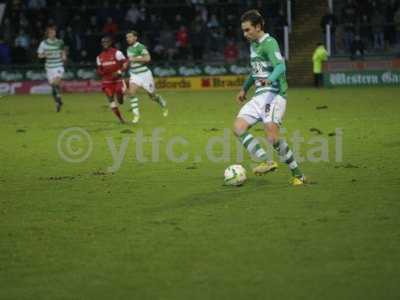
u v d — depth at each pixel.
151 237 14.34
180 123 36.25
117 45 63.97
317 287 11.26
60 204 17.73
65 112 44.47
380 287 11.17
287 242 13.70
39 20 67.50
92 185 20.19
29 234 14.88
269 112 18.89
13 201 18.23
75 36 65.38
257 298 10.88
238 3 67.38
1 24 67.38
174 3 70.19
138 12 66.69
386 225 14.75
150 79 37.88
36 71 64.50
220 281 11.64
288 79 66.62
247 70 64.75
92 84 64.81
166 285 11.53
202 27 65.75
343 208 16.38
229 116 39.69
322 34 66.88
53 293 11.34
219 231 14.66
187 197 18.11
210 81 65.06
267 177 20.56
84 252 13.45
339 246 13.35
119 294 11.21
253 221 15.40
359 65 62.50
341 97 50.75
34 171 22.91
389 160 23.03
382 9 65.88
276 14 67.31
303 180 19.34
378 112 39.03
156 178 21.03
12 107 49.34
